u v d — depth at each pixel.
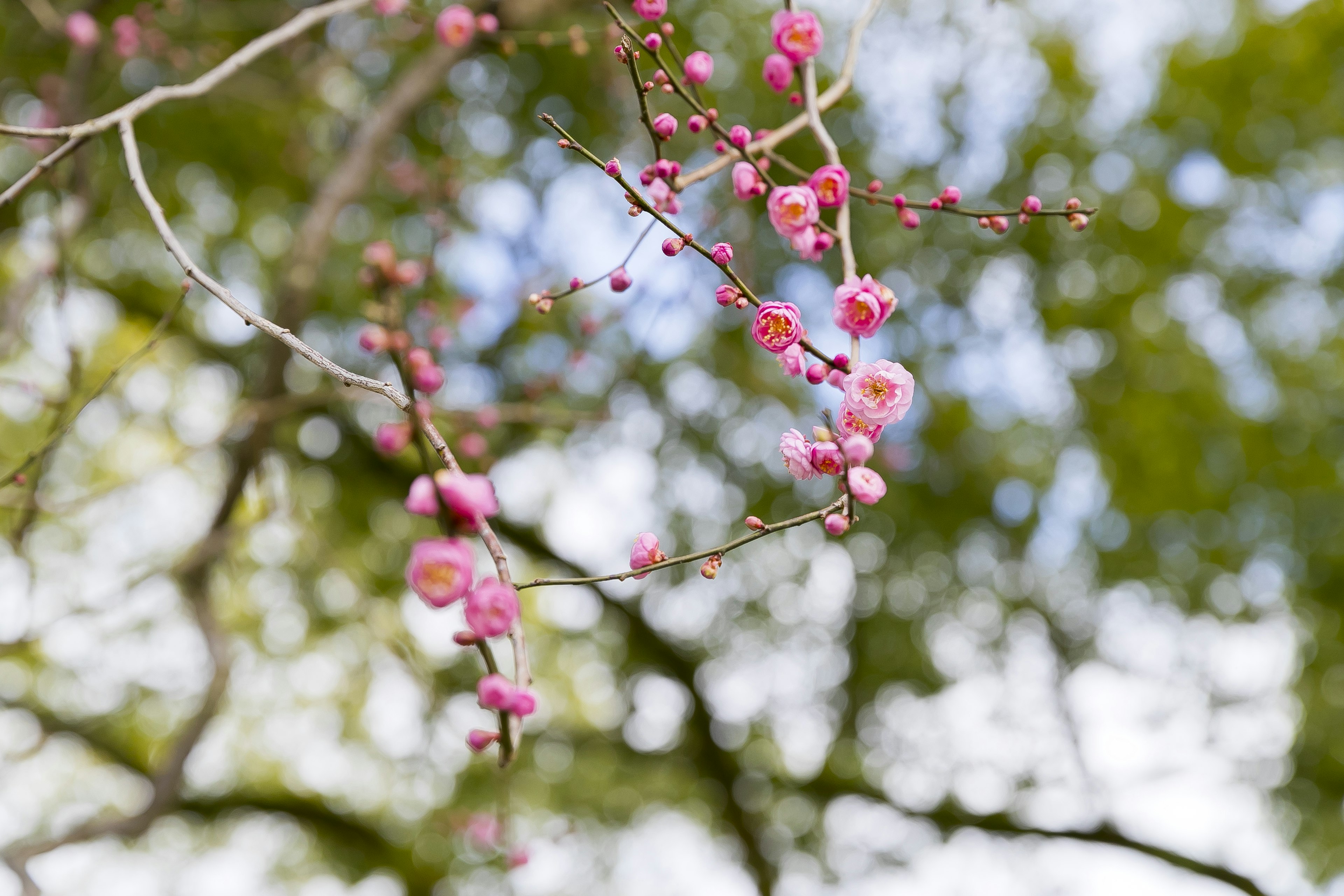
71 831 4.14
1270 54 6.92
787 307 1.38
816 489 6.96
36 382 5.28
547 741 8.23
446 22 2.66
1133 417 7.23
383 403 3.78
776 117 5.87
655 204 1.72
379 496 7.39
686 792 8.64
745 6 6.00
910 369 6.62
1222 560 7.59
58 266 2.56
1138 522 7.58
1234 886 7.32
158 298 6.38
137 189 1.60
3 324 3.36
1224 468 7.52
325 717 8.16
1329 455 7.51
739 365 6.68
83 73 3.72
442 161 4.54
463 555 0.91
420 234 5.80
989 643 7.69
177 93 1.80
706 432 7.04
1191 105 7.02
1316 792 7.90
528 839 7.28
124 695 7.35
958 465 7.05
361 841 8.17
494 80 5.96
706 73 1.80
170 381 6.55
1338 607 7.79
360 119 5.39
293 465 6.83
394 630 5.04
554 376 4.26
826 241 1.61
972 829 7.82
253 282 6.35
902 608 7.69
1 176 4.94
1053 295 6.88
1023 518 7.36
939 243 6.35
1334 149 7.17
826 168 1.66
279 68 5.32
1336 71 6.93
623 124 5.40
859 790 8.02
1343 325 7.49
